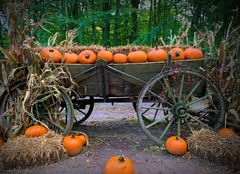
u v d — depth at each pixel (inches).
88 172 110.7
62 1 305.4
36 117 137.8
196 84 138.8
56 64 136.5
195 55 141.9
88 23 287.4
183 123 154.2
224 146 116.7
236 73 142.5
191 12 278.7
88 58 138.2
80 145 128.0
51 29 287.9
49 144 118.8
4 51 134.4
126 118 206.4
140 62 139.7
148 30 313.1
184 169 112.8
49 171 111.7
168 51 147.4
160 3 298.8
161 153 129.0
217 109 141.6
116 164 100.6
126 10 294.5
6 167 115.7
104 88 141.3
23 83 135.9
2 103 136.3
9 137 128.9
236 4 212.7
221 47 140.4
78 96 137.6
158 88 142.3
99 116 216.8
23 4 141.8
